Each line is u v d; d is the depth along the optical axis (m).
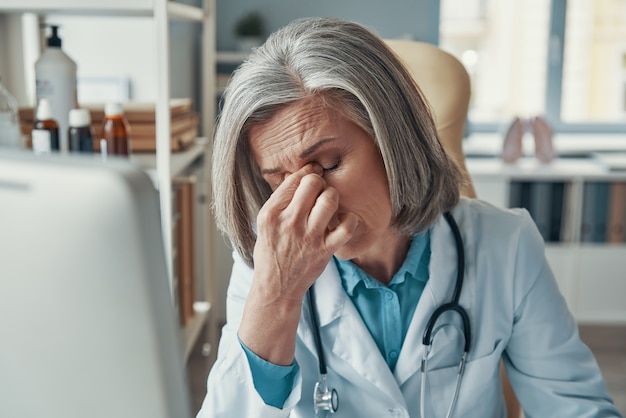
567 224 3.23
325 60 0.80
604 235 3.25
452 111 1.40
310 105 0.81
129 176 0.33
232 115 0.83
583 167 3.25
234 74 0.86
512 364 1.08
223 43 3.25
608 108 3.65
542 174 3.12
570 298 3.25
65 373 0.37
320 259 0.76
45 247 0.34
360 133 0.83
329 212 0.74
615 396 2.59
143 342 0.36
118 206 0.33
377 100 0.82
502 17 3.53
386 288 1.00
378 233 0.87
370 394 0.99
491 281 1.03
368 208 0.84
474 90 3.61
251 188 0.90
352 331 0.99
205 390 2.50
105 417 0.37
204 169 2.37
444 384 1.00
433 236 1.04
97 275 0.34
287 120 0.81
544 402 1.04
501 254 1.04
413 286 1.03
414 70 1.41
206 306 2.34
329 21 0.86
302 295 0.80
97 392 0.37
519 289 1.04
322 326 1.00
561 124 3.62
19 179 0.34
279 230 0.76
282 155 0.82
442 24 3.52
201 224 2.84
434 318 0.98
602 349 2.99
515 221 1.08
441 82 1.40
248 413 0.90
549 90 3.58
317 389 0.97
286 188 0.77
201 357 2.76
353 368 0.99
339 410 1.00
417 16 3.31
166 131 1.65
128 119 1.92
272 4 3.24
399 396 0.97
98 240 0.34
